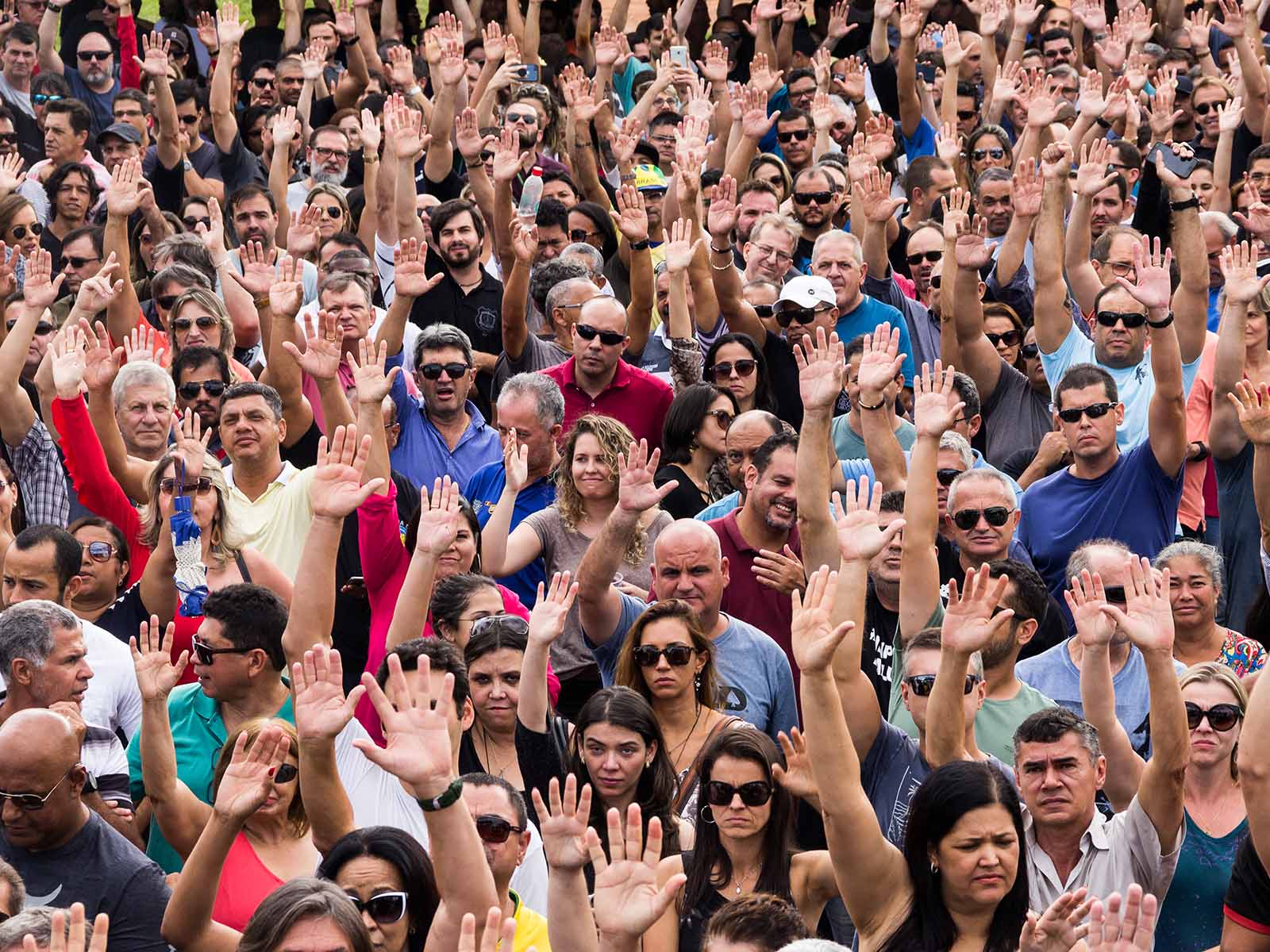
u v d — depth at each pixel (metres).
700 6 48.53
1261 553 23.09
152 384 22.20
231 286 26.97
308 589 16.56
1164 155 30.86
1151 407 22.47
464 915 12.23
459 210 28.78
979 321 26.91
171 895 14.24
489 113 36.53
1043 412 27.22
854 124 38.78
